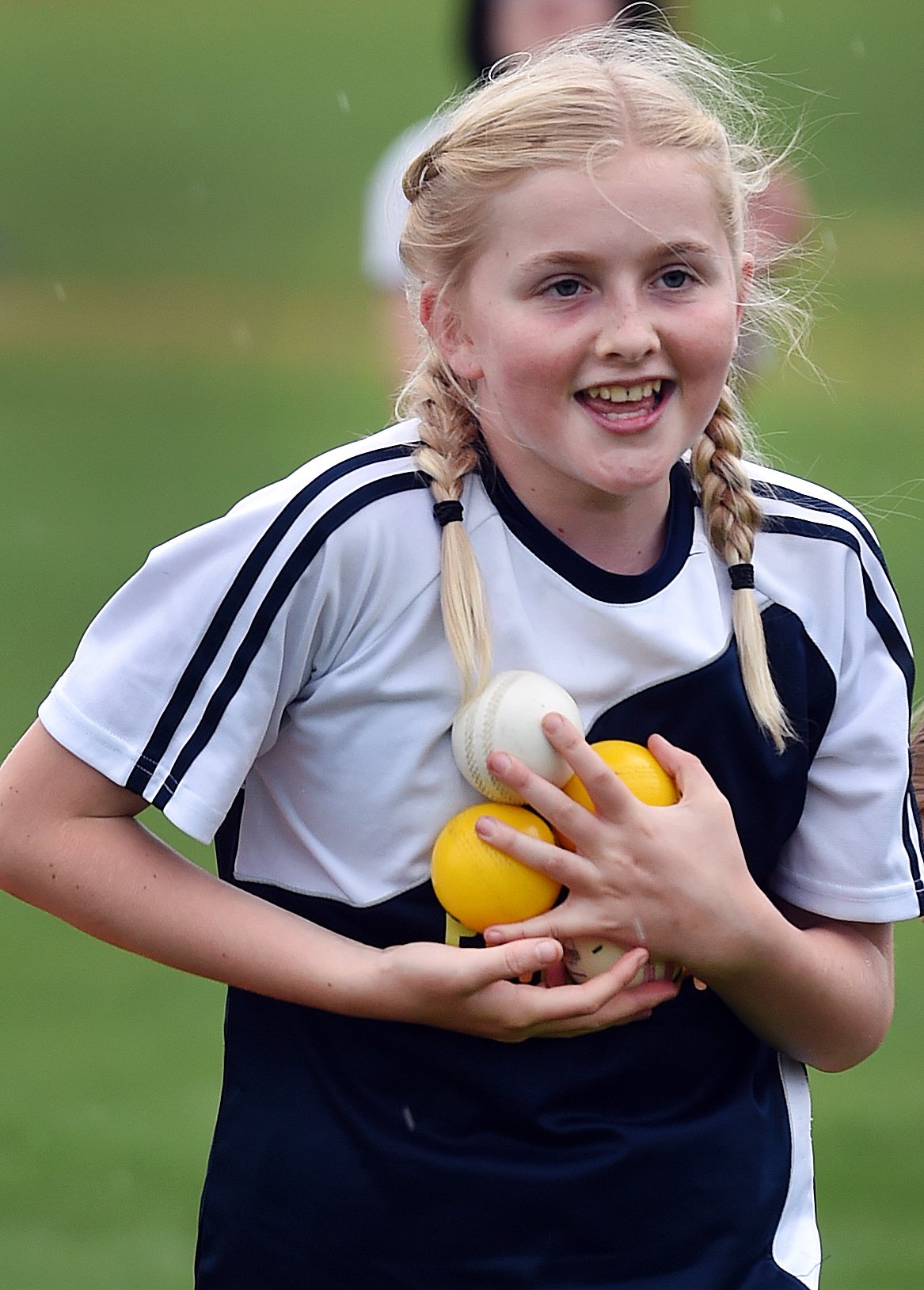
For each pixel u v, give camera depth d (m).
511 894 7.86
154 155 87.00
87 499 43.28
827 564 8.49
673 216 7.70
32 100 95.38
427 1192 8.05
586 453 7.79
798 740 8.40
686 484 8.48
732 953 7.98
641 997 8.02
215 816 7.89
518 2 14.58
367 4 109.31
